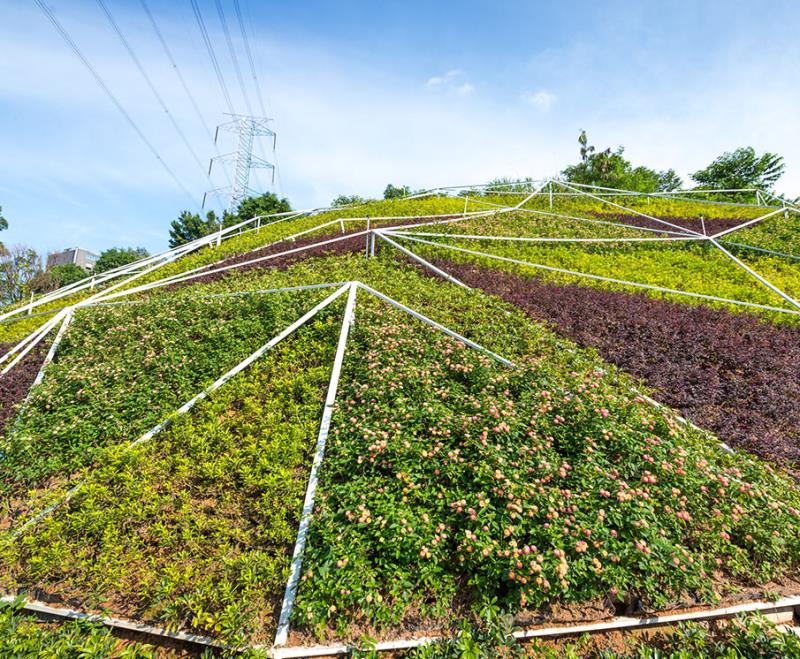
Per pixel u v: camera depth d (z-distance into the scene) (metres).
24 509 4.99
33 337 8.70
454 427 4.80
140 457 5.07
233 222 33.56
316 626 3.47
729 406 6.29
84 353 7.68
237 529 4.14
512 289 9.55
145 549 4.19
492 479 4.12
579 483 4.19
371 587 3.56
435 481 4.35
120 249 48.00
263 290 8.76
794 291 10.04
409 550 3.75
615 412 5.17
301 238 16.05
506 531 3.62
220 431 5.42
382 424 4.89
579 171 31.22
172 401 6.16
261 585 3.72
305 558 3.82
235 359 6.83
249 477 4.65
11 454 5.49
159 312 8.48
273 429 5.39
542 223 15.50
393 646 3.37
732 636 3.37
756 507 4.21
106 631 3.55
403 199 22.61
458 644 3.18
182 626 3.60
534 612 3.54
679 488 4.20
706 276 11.02
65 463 5.41
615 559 3.46
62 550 4.09
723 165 31.94
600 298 9.18
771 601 3.75
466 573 3.80
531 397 5.39
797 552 3.92
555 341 7.20
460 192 23.62
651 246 13.14
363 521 3.85
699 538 3.98
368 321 7.23
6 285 28.50
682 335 7.83
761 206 18.95
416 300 8.52
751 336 7.87
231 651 3.37
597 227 15.20
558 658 3.31
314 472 4.52
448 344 6.65
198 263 14.43
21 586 3.98
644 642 3.46
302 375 6.31
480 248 12.84
